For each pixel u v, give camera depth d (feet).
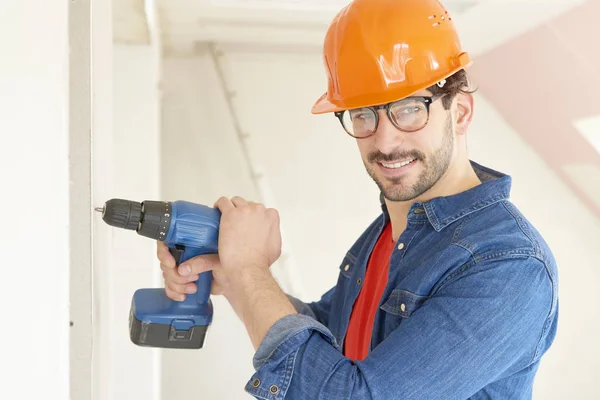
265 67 18.10
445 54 4.34
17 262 2.15
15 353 2.14
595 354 16.38
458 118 4.49
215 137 17.65
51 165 2.23
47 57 2.24
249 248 3.90
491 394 3.86
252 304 3.70
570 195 18.11
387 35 4.31
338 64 4.51
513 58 17.25
